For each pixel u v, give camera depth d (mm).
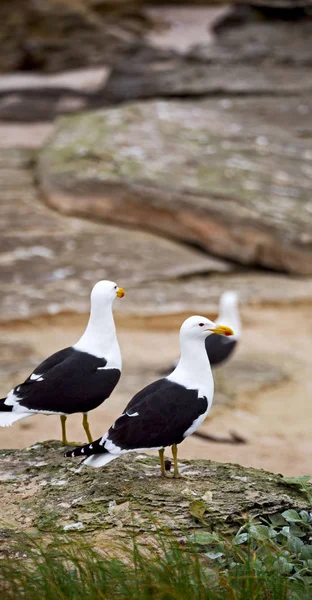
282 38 33625
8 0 37625
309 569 5648
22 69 38125
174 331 15781
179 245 20000
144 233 20219
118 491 6473
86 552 5582
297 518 6070
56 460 7027
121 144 22328
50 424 11258
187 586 5273
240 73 30500
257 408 12531
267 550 5664
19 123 32094
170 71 31750
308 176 21562
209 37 41344
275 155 22547
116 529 6012
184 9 45812
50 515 6184
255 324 16266
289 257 19109
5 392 11773
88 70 37375
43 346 14344
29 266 17641
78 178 20766
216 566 5695
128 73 32219
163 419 6191
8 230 19266
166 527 5855
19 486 6605
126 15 41875
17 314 15422
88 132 23562
